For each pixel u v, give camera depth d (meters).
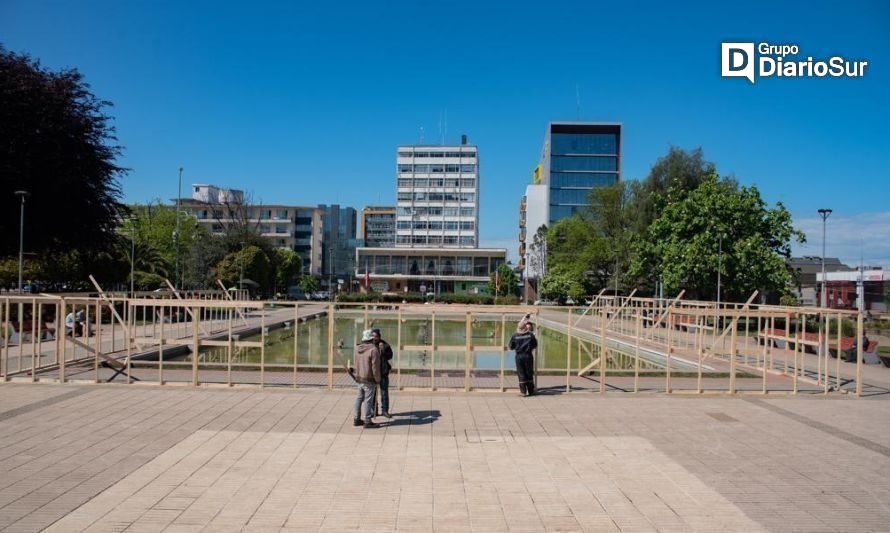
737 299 34.97
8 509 6.01
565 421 10.23
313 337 27.97
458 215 110.69
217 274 54.28
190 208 91.25
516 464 7.72
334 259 122.12
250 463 7.61
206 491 6.59
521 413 10.81
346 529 5.62
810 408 11.79
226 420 9.91
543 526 5.76
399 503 6.30
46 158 27.98
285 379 14.23
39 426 9.37
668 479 7.23
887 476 7.50
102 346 19.78
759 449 8.66
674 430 9.72
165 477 7.04
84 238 31.91
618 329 30.42
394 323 38.59
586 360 21.80
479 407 11.29
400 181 111.81
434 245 110.56
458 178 111.12
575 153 116.19
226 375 14.59
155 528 5.59
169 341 13.09
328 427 9.54
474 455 8.09
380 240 140.38
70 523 5.68
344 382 13.95
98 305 13.84
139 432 9.06
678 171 48.06
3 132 27.12
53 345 19.89
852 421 10.66
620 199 56.41
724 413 11.12
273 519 5.84
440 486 6.84
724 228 33.50
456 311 12.84
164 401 11.38
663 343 23.61
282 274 76.94
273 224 105.62
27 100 27.81
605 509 6.23
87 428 9.27
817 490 6.94
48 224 29.69
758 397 12.88
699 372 13.25
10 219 28.41
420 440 8.82
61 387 12.64
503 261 94.50
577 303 60.31
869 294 52.50
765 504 6.46
